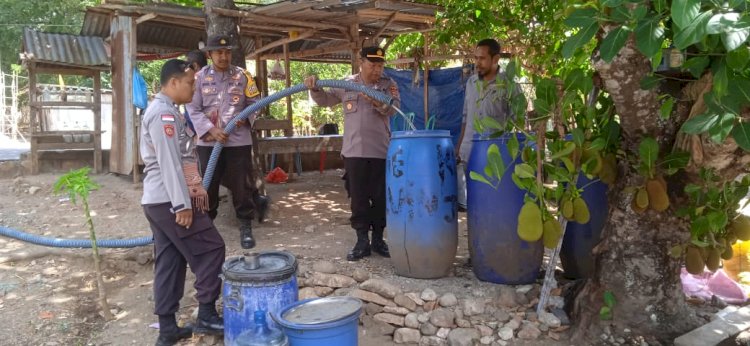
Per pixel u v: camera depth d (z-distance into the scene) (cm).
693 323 355
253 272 316
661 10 240
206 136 486
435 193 407
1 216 602
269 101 466
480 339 363
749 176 332
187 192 344
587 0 295
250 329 300
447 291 403
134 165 753
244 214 517
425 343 368
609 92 323
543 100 332
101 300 403
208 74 501
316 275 417
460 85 868
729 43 204
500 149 396
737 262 441
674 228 349
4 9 2319
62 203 663
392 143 420
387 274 437
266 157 976
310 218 639
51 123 1609
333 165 1098
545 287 376
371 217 490
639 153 325
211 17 607
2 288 441
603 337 352
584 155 330
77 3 2347
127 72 794
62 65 836
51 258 496
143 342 375
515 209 397
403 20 886
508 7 732
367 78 463
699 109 298
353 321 287
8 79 2533
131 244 490
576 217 334
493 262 411
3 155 1049
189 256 358
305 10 782
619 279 355
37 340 376
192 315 397
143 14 732
